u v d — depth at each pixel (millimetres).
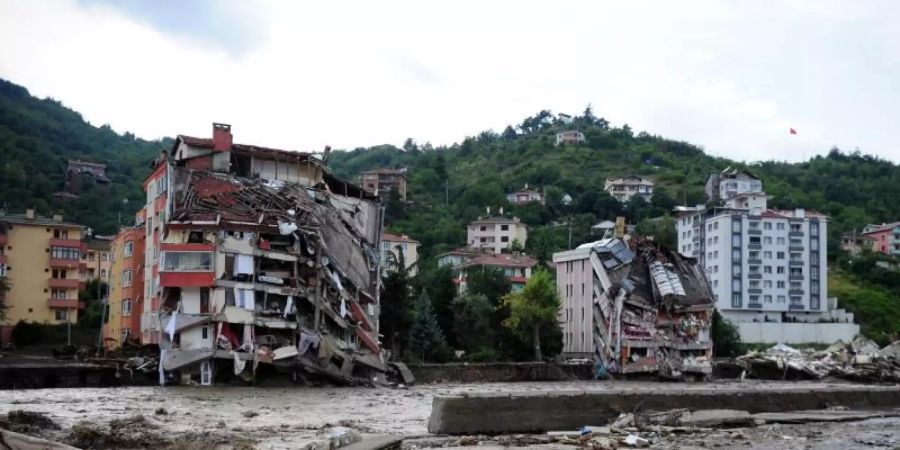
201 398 54344
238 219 71750
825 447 31266
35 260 112250
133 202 181875
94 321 113625
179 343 69000
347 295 77750
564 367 95938
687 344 101938
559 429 34188
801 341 147625
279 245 73250
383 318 95875
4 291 104000
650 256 104812
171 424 36750
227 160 79188
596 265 103625
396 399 57750
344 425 37781
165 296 70438
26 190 161000
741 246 159500
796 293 160125
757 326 146375
